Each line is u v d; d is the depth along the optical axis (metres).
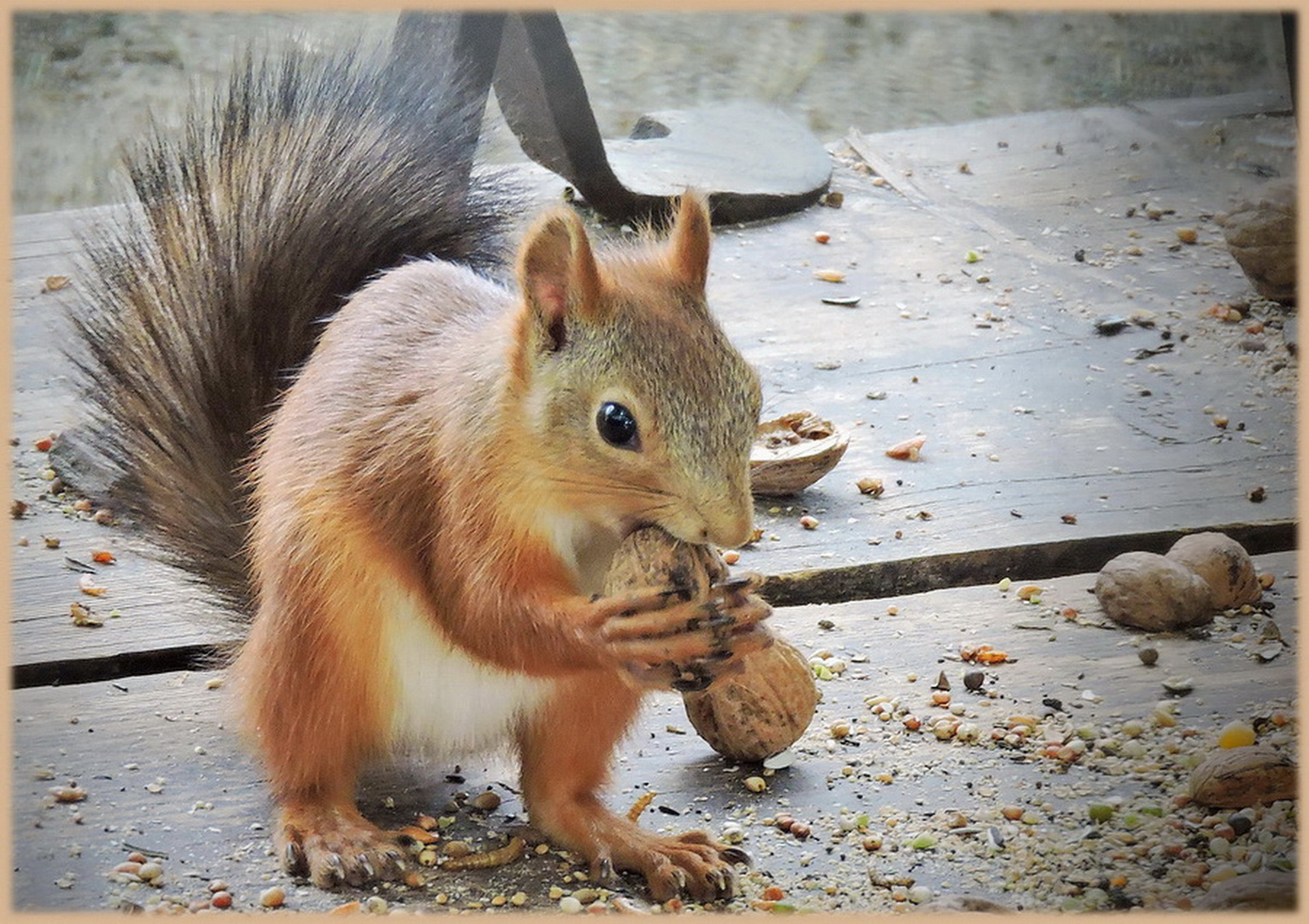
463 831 8.45
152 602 10.44
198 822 8.38
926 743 9.19
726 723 8.80
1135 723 9.30
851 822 8.43
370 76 10.75
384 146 10.16
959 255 15.98
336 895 7.80
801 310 14.80
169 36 20.83
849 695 9.65
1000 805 8.58
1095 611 10.57
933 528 11.37
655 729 9.45
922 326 14.55
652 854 7.98
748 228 16.50
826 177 17.17
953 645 10.18
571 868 8.14
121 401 9.77
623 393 7.00
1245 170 17.91
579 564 7.70
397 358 8.16
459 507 7.46
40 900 7.61
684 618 6.96
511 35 14.35
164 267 9.80
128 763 8.88
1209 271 15.62
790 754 9.09
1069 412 13.07
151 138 16.64
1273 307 14.85
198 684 9.74
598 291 7.06
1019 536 11.22
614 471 7.05
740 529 6.97
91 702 9.48
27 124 18.62
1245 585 10.55
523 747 8.36
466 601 7.48
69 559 10.91
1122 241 16.30
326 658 7.94
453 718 8.17
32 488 11.78
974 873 7.97
